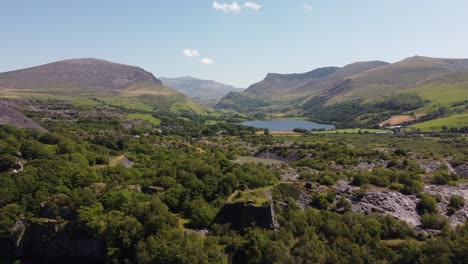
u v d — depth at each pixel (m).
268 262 80.62
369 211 104.38
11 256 102.12
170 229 92.81
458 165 178.00
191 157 172.00
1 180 111.88
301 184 116.31
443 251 80.38
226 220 97.12
